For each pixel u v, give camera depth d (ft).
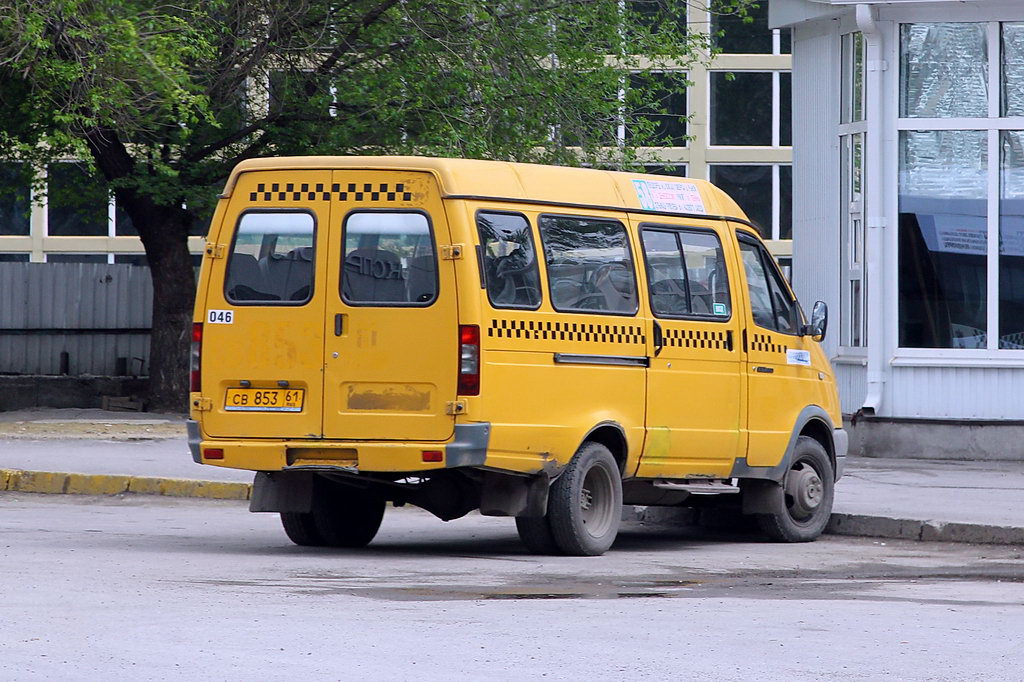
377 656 70.03
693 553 118.73
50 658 68.39
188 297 250.37
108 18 205.67
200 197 235.20
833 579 102.83
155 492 159.22
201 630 75.72
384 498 116.78
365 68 237.45
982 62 194.59
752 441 126.31
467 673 66.80
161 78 202.80
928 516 133.08
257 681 64.34
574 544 112.68
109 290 276.00
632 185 120.16
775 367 129.49
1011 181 194.29
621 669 68.44
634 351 116.88
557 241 112.68
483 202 108.37
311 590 90.79
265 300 109.91
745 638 76.89
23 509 145.48
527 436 108.78
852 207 203.10
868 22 192.54
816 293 209.46
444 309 106.22
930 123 194.90
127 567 100.12
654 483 121.19
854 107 203.41
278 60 239.50
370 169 108.37
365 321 107.65
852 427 196.75
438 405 106.22
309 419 108.68
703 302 123.65
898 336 195.62
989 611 87.76
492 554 115.55
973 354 193.36
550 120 241.96
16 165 260.21
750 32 393.70
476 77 234.38
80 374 274.98
